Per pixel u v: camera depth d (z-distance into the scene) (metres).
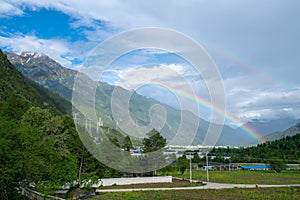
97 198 22.39
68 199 20.16
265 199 25.05
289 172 64.12
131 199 22.38
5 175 14.26
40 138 18.22
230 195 26.78
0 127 15.39
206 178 45.47
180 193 26.69
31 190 16.72
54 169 17.56
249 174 57.06
